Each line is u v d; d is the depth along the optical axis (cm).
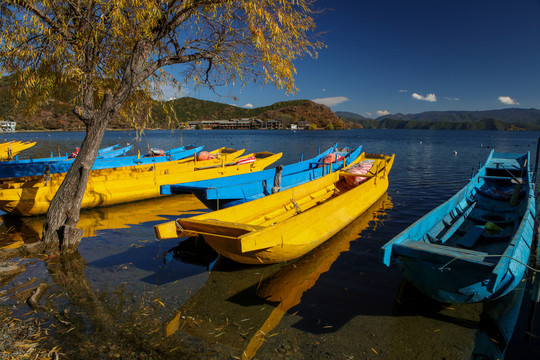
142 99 795
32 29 584
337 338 409
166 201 1218
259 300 504
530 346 402
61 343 380
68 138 5228
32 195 932
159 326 425
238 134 8694
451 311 475
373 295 521
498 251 593
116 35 625
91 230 849
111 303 482
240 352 377
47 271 588
